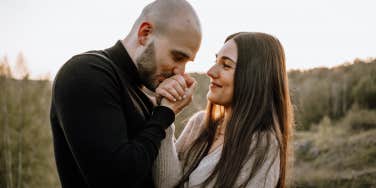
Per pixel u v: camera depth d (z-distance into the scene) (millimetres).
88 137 1961
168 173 2443
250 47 2588
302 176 19234
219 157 2539
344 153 20938
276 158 2490
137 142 2064
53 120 2209
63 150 2199
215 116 2734
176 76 2316
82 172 2008
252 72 2568
